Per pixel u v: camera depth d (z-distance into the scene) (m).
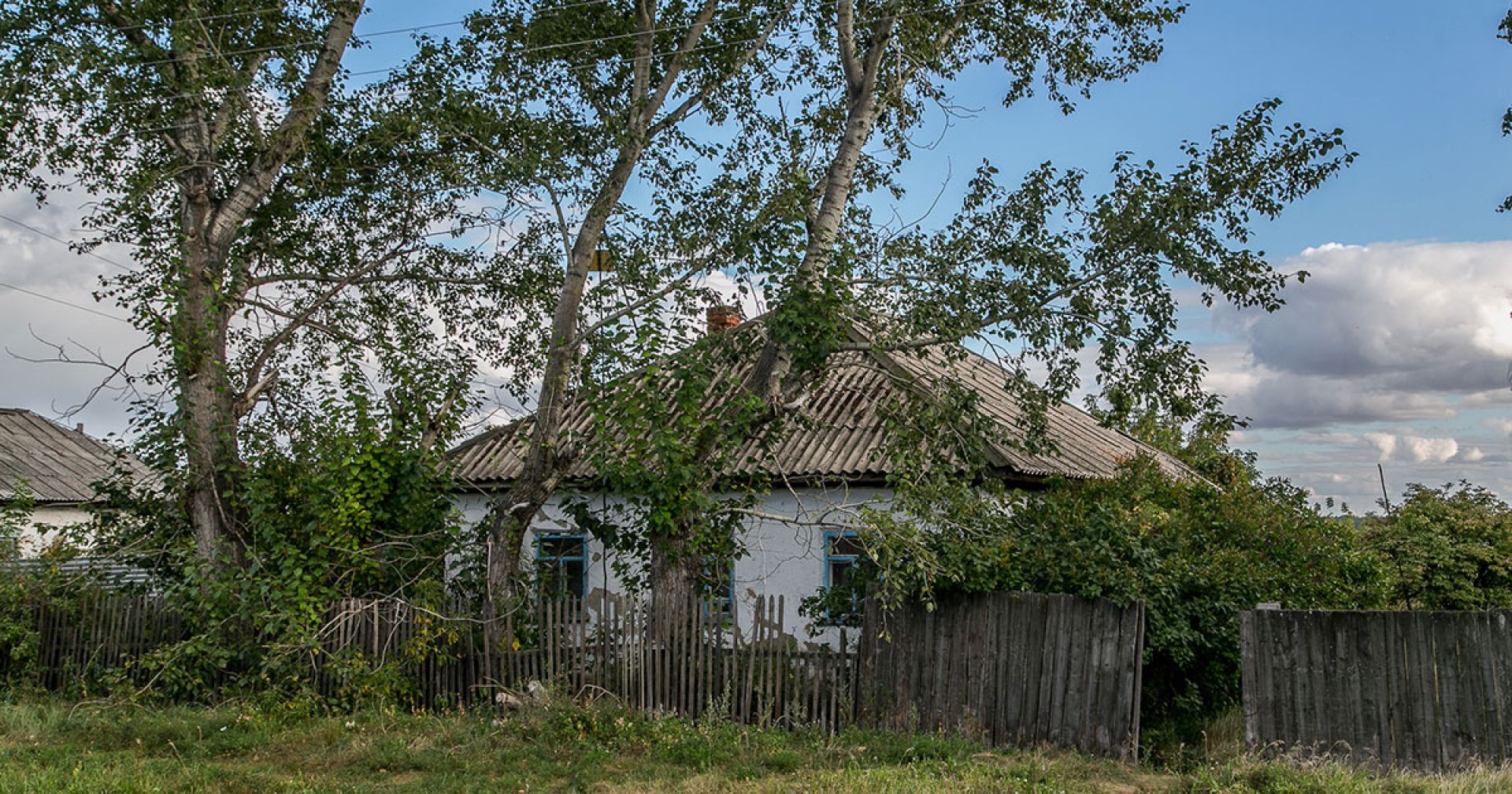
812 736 11.05
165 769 9.62
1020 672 10.96
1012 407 18.80
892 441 13.47
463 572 13.75
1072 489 14.23
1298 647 10.20
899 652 11.52
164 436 13.14
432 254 16.05
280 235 15.06
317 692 12.38
